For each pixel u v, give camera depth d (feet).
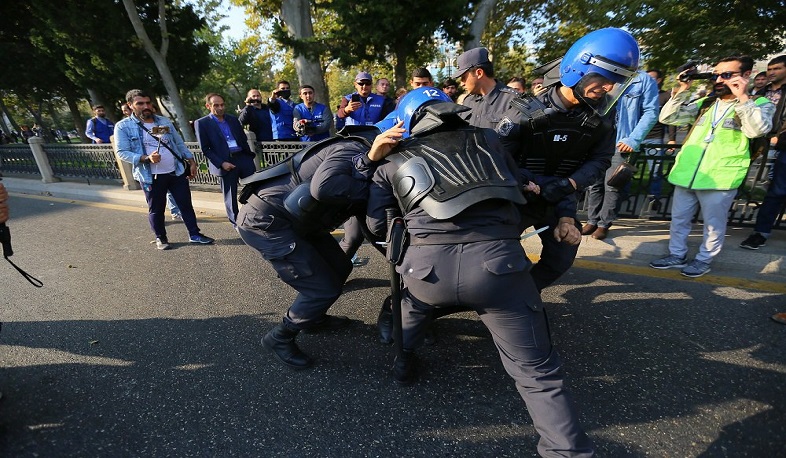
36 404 6.77
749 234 11.77
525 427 5.93
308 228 6.53
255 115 20.27
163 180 13.57
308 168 6.64
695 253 10.97
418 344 6.50
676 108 10.19
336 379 7.11
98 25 40.73
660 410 6.06
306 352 7.89
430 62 41.60
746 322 8.07
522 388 4.83
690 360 7.09
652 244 11.35
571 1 34.45
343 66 30.17
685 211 9.97
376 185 5.67
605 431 5.74
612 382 6.67
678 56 26.68
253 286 10.93
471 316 8.89
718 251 9.78
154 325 9.11
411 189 4.99
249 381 7.14
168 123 13.84
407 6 26.05
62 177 26.81
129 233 16.22
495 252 4.72
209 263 12.73
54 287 11.34
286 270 6.81
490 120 7.54
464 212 4.82
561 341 7.84
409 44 28.58
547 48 38.42
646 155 13.17
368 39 27.48
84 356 8.04
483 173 4.91
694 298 9.08
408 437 5.84
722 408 6.04
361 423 6.13
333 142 6.59
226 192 15.23
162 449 5.80
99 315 9.64
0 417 6.51
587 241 12.17
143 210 19.97
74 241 15.46
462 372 7.15
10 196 25.20
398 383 6.88
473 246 4.75
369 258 12.53
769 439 5.49
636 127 11.51
